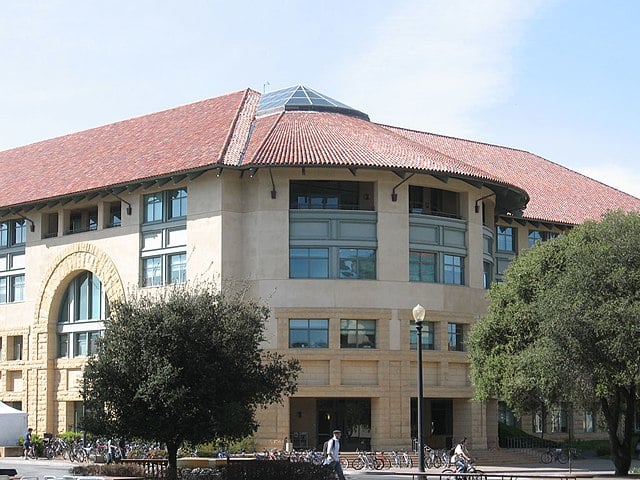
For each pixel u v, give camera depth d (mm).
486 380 51500
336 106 70125
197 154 62344
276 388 39750
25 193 70938
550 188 81125
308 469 37438
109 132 76000
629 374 42406
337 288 60562
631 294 43156
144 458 50906
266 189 60844
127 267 65000
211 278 60344
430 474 39375
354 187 62719
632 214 47188
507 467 57531
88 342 68438
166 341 37344
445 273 63875
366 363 60969
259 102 71500
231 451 57000
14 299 73188
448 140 83125
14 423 64812
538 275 50531
